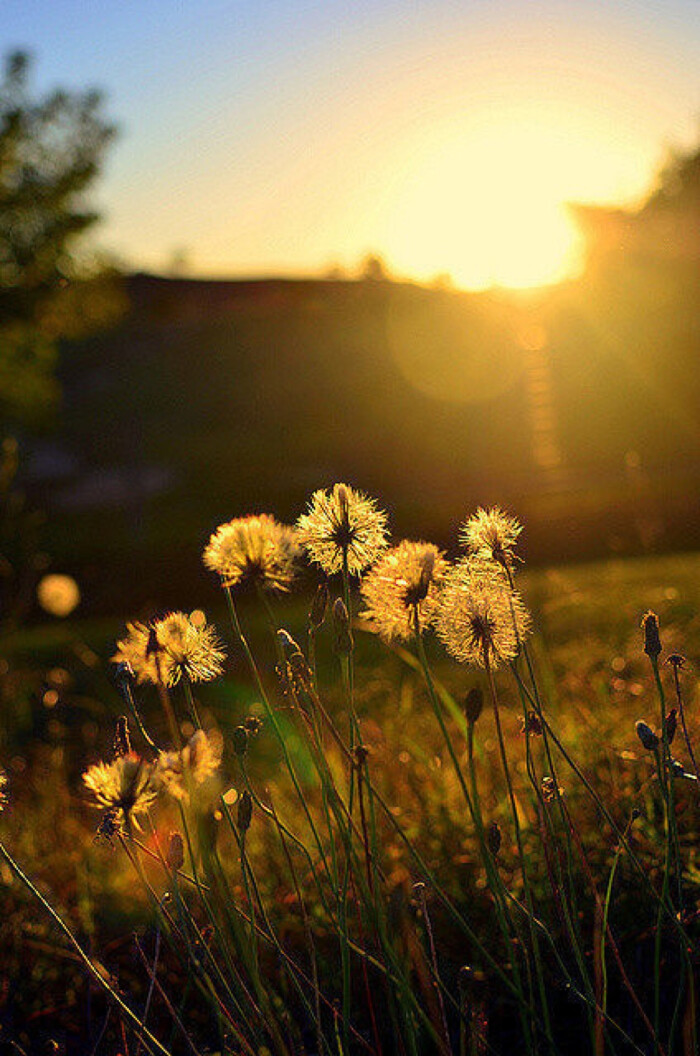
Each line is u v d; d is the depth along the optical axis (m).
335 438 28.73
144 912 3.09
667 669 3.81
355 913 2.68
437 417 26.02
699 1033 2.10
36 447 34.94
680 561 10.35
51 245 21.75
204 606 14.95
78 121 21.72
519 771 3.31
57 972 2.98
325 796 1.84
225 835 3.43
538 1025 1.80
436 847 3.05
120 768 1.61
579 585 7.59
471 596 1.72
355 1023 2.39
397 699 5.07
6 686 6.39
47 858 3.70
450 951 2.62
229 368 33.97
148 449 34.53
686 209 29.53
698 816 2.73
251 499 27.95
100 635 10.16
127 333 24.70
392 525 19.28
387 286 25.02
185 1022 2.59
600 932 1.86
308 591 11.23
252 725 1.81
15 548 7.59
